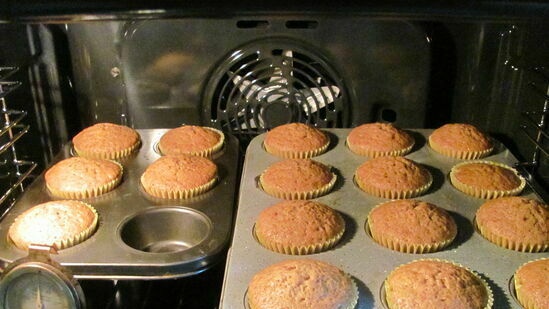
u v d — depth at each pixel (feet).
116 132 1.86
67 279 1.21
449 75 1.89
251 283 1.29
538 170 1.82
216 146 1.84
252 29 1.77
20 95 1.82
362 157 1.85
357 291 1.28
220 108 1.91
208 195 1.66
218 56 1.81
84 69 1.88
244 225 1.53
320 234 1.43
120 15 1.00
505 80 1.85
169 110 1.90
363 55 1.80
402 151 1.84
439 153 1.86
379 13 0.98
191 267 1.37
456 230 1.48
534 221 1.44
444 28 1.81
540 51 1.73
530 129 1.82
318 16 1.00
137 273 1.36
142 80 1.85
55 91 1.89
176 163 1.70
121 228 1.51
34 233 1.43
